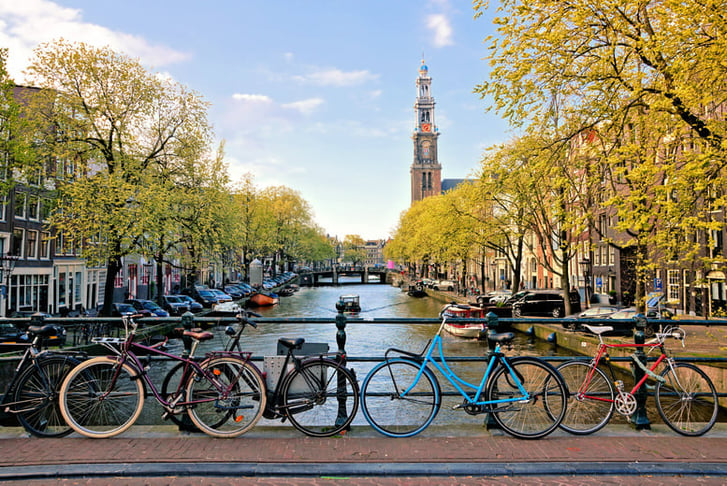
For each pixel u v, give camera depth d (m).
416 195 148.75
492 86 10.70
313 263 164.12
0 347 13.43
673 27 9.02
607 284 36.88
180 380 5.00
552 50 10.12
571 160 15.10
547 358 5.17
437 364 5.11
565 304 26.53
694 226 9.95
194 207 28.41
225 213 32.62
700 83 9.43
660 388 5.26
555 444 4.78
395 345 27.19
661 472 4.23
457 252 47.88
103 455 4.40
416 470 4.17
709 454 4.53
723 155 8.75
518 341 26.05
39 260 30.30
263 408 4.93
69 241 24.61
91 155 25.34
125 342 5.00
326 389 5.10
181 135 27.89
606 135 11.88
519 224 29.97
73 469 4.12
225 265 45.00
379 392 5.10
